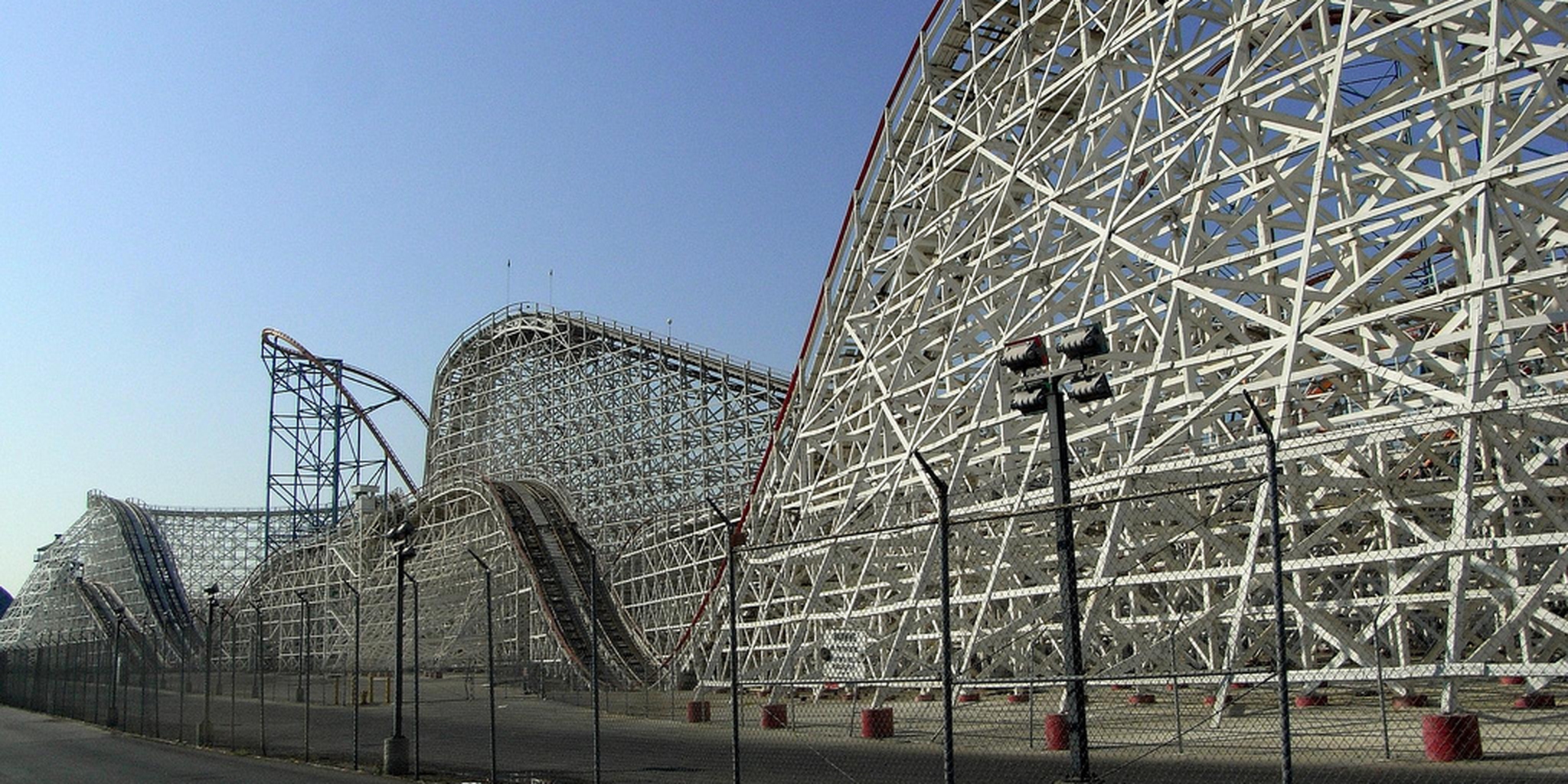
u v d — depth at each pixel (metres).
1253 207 22.73
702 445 55.91
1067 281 25.88
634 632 50.81
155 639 51.12
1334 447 18.16
